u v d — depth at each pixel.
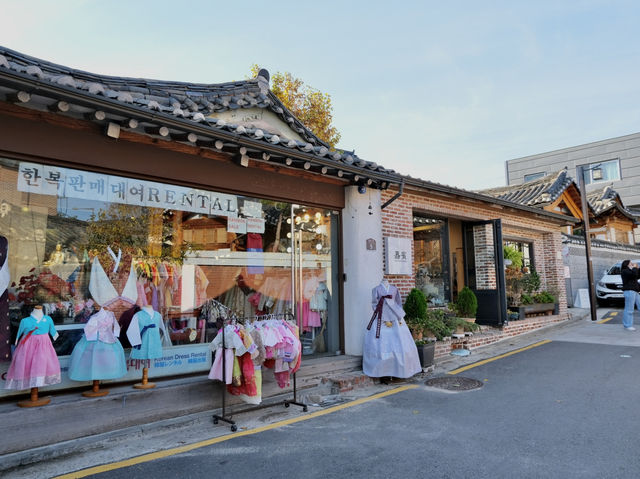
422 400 5.80
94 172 4.92
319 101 17.92
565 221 13.48
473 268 11.04
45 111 4.41
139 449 4.26
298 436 4.57
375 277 7.39
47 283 4.84
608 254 19.36
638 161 29.19
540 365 7.60
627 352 8.42
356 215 7.36
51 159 4.48
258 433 4.67
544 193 16.92
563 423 4.78
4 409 4.05
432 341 7.46
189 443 4.41
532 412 5.18
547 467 3.73
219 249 6.29
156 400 4.86
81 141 4.64
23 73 3.61
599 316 13.98
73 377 4.48
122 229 5.42
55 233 4.91
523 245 13.19
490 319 10.41
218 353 5.05
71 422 4.28
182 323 5.84
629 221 24.61
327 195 7.15
